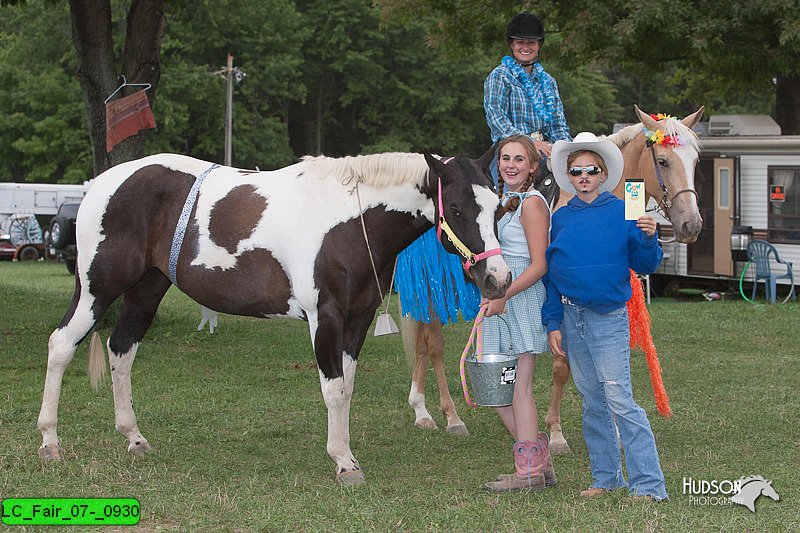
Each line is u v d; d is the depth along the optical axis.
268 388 8.23
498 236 5.17
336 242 5.32
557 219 5.03
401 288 6.45
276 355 9.98
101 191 5.86
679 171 6.50
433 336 6.82
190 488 5.16
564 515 4.61
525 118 6.45
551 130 6.55
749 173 15.65
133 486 5.20
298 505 4.83
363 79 43.25
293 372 8.96
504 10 19.72
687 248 16.39
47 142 40.66
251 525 4.52
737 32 17.38
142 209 5.79
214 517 4.63
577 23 17.31
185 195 5.75
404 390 8.26
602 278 4.81
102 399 7.52
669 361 9.75
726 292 16.30
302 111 47.34
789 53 17.47
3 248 29.48
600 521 4.51
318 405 7.53
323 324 5.30
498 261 4.83
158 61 11.52
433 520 4.57
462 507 4.84
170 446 6.18
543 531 4.38
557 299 5.07
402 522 4.54
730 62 19.44
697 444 6.33
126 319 6.06
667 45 18.56
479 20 20.80
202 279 5.66
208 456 5.98
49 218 31.59
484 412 7.48
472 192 4.94
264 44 41.69
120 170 5.95
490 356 5.11
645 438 4.91
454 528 4.47
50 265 26.53
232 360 9.58
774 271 15.35
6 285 17.75
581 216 4.93
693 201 6.48
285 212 5.43
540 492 5.16
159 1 11.29
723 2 16.39
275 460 5.91
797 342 11.02
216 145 40.72
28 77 40.72
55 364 5.79
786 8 16.14
